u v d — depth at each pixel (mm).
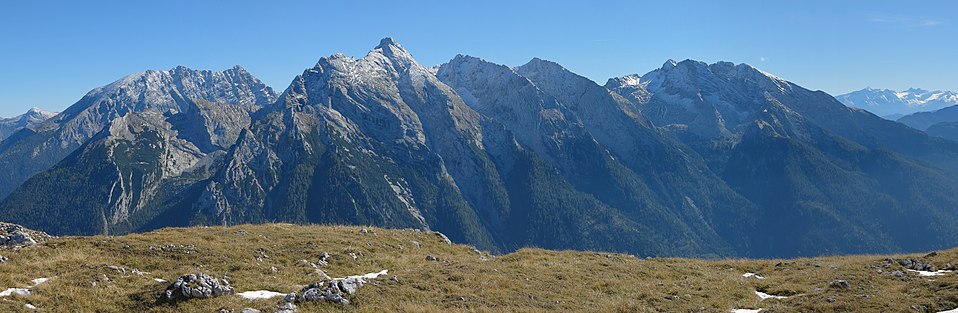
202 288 35219
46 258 41844
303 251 49469
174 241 49000
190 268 42500
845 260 54719
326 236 56656
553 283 43625
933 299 34906
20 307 31672
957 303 33875
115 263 42219
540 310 35750
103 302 34125
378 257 50875
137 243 47125
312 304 34312
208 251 46375
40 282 36750
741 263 57094
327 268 45938
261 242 51656
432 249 59438
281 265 45281
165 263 43281
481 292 39094
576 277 46000
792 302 37906
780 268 53062
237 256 45938
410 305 34875
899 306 33594
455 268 46000
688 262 57375
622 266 52094
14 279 36281
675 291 42156
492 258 58844
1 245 45125
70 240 47000
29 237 46594
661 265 54281
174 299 34281
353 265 47688
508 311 34875
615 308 37031
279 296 36281
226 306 33562
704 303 39312
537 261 53594
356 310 34000
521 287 41625
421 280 41156
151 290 35688
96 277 37812
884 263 49156
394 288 38219
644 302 39281
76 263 40906
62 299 33750
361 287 37219
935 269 46438
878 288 40281
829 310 34438
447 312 34188
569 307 37469
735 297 41344
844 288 40156
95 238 48312
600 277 46594
